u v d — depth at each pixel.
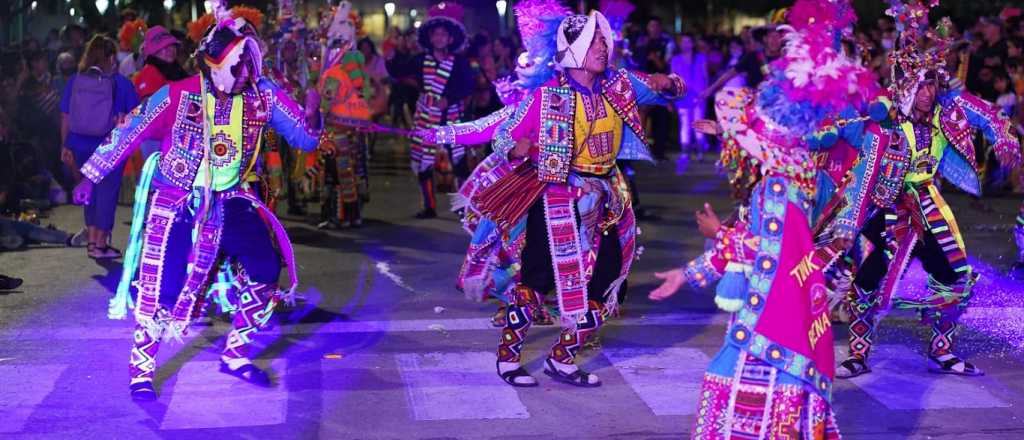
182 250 5.38
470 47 12.53
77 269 8.68
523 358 6.25
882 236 5.86
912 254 5.92
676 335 6.75
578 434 5.04
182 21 23.69
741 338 3.97
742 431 3.96
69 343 6.44
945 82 5.83
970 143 5.89
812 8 4.09
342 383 5.73
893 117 5.71
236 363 5.75
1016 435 5.09
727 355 4.03
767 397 3.93
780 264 3.95
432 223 11.15
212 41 5.25
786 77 3.97
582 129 5.55
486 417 5.25
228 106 5.34
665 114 17.62
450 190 13.48
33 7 20.62
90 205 9.08
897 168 5.73
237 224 5.49
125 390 5.58
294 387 5.66
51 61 14.09
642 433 5.06
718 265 4.05
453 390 5.64
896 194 5.78
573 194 5.60
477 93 12.52
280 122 5.49
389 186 14.28
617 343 6.57
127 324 6.89
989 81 13.41
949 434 5.10
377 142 21.09
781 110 3.94
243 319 5.70
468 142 5.79
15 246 9.57
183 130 5.32
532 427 5.13
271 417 5.21
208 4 5.32
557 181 5.54
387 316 7.18
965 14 19.86
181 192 5.37
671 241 10.16
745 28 14.24
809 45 3.92
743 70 14.06
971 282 5.86
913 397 5.63
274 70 8.00
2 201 10.43
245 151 5.41
